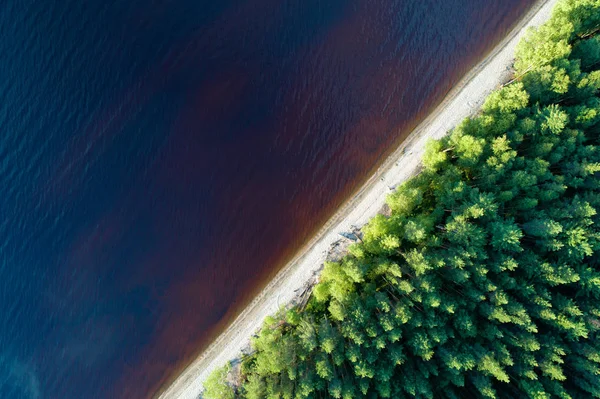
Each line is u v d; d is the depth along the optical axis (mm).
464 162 49812
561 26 50531
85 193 72938
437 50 64438
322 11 69125
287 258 64625
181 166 71688
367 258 51031
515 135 48938
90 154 72812
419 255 46500
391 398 46875
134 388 67000
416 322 45938
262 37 71062
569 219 48312
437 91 63500
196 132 71562
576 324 46406
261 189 68625
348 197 64000
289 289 60531
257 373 53500
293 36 70062
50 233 73062
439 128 60375
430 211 52875
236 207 69250
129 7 72062
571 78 50000
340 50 68375
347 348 47844
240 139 70438
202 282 68000
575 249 47344
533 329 44781
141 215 71688
